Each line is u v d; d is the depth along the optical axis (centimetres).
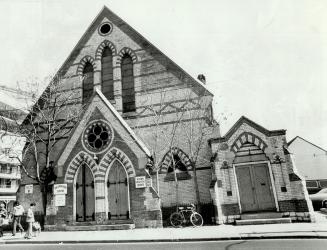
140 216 1513
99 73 2075
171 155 1712
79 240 1173
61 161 1691
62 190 1647
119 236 1212
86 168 1697
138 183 1552
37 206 1855
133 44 2061
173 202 1700
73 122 1995
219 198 1527
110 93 2034
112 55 2080
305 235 1017
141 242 1102
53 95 2056
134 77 1994
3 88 1942
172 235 1168
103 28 2167
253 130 1582
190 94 1853
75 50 2167
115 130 1659
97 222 1549
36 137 1969
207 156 1723
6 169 4491
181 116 1820
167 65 1950
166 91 1902
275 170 1512
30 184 1911
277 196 1480
